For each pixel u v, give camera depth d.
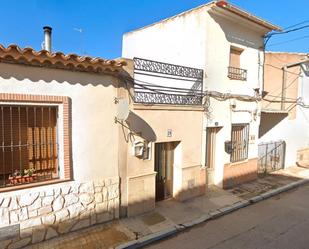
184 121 8.05
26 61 5.02
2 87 4.86
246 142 10.67
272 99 13.40
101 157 6.27
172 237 6.26
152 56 11.12
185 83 8.89
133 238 5.95
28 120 5.45
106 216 6.48
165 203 8.02
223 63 9.40
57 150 5.80
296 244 5.94
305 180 11.28
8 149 5.29
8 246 5.14
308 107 14.26
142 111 6.92
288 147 13.45
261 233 6.48
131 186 6.88
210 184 9.77
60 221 5.76
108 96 6.25
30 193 5.33
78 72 5.73
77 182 5.94
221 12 8.84
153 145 7.27
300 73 13.48
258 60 10.85
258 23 9.84
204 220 7.13
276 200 8.99
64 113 5.58
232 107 9.76
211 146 9.72
